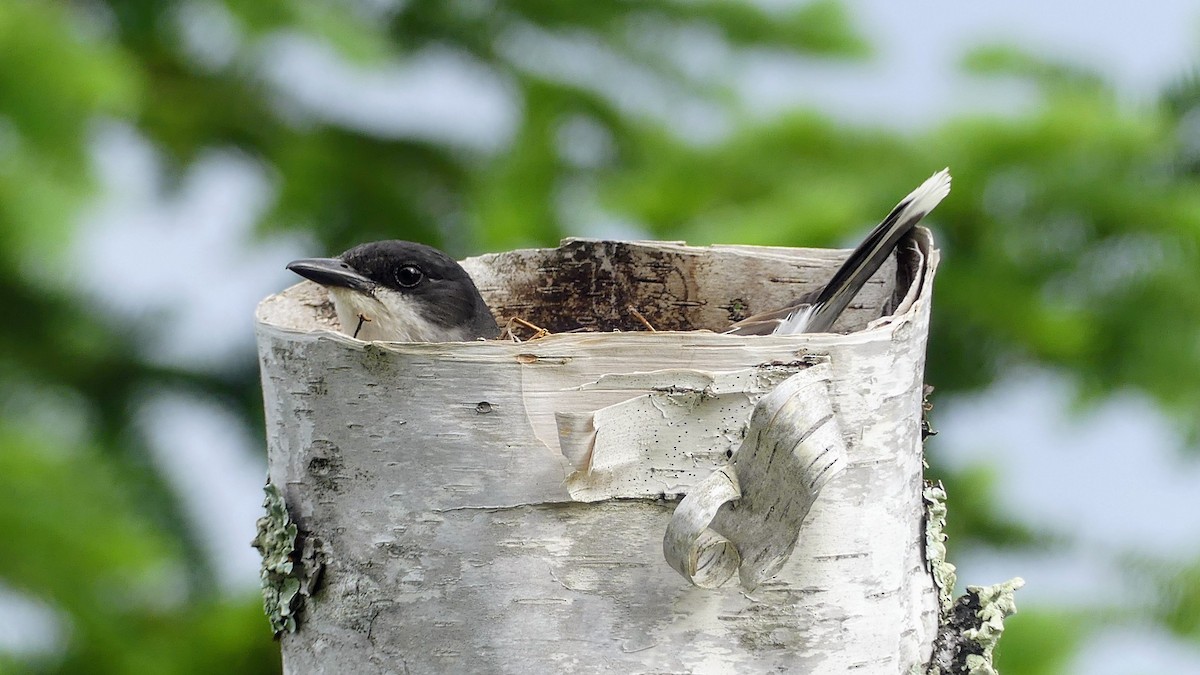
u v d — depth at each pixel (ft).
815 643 15.19
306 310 21.04
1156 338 30.99
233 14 27.14
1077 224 30.53
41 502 25.35
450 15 31.42
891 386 15.29
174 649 26.53
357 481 15.61
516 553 15.21
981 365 31.24
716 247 20.86
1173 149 31.55
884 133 30.71
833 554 15.20
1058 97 31.04
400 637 15.56
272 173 30.48
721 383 14.78
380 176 30.91
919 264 16.62
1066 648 29.17
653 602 15.08
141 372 29.73
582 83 31.55
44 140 23.73
